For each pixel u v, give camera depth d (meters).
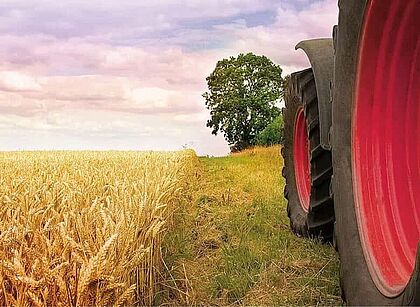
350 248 3.36
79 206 5.30
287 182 6.59
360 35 3.30
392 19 3.14
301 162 6.36
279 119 45.28
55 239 3.62
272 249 5.86
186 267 5.59
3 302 3.44
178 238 6.37
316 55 4.90
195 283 5.09
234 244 6.44
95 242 3.95
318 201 5.27
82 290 3.17
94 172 8.82
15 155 24.08
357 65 3.39
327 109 4.64
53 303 3.26
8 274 3.34
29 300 3.32
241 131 59.97
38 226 4.36
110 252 3.58
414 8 3.02
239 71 59.66
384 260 3.08
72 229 4.19
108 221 3.85
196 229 7.43
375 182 3.32
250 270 5.35
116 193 5.62
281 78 60.31
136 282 4.28
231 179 15.55
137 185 6.39
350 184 3.46
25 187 6.31
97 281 3.27
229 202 10.15
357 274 3.24
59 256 3.59
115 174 9.00
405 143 3.33
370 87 3.36
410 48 3.21
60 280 3.17
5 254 3.72
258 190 11.65
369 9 3.15
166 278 5.10
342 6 3.45
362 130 3.41
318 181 5.20
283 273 5.16
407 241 3.11
